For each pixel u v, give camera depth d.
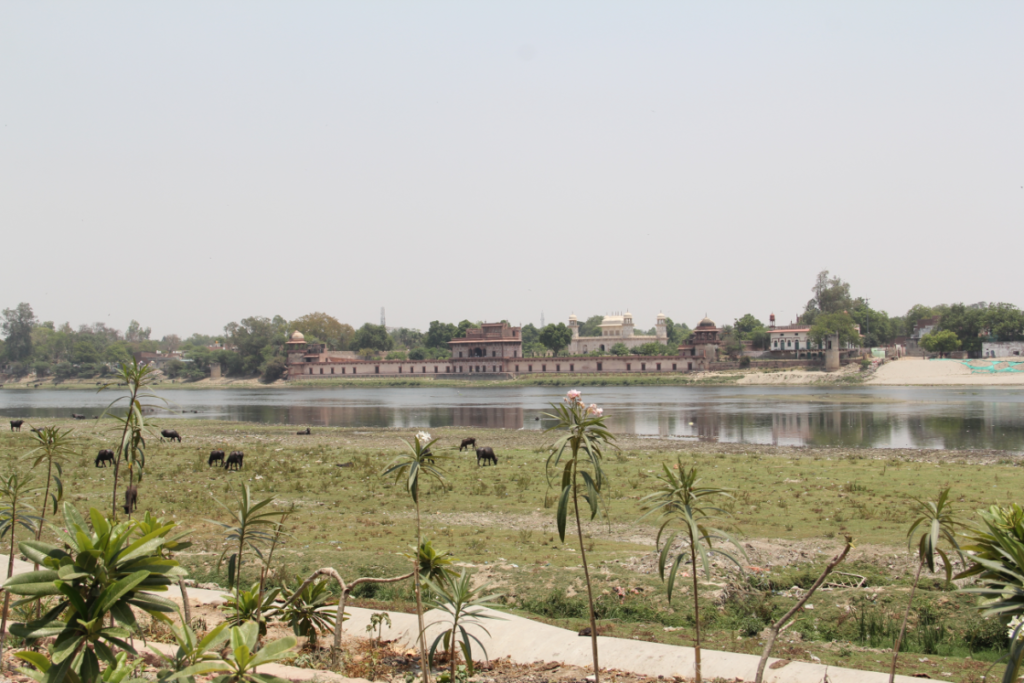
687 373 183.00
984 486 33.06
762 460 44.66
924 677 12.66
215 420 87.25
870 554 20.55
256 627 8.64
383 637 14.84
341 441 60.56
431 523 27.00
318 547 22.47
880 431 64.06
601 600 17.12
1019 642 8.30
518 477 38.28
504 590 17.88
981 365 150.25
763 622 16.06
